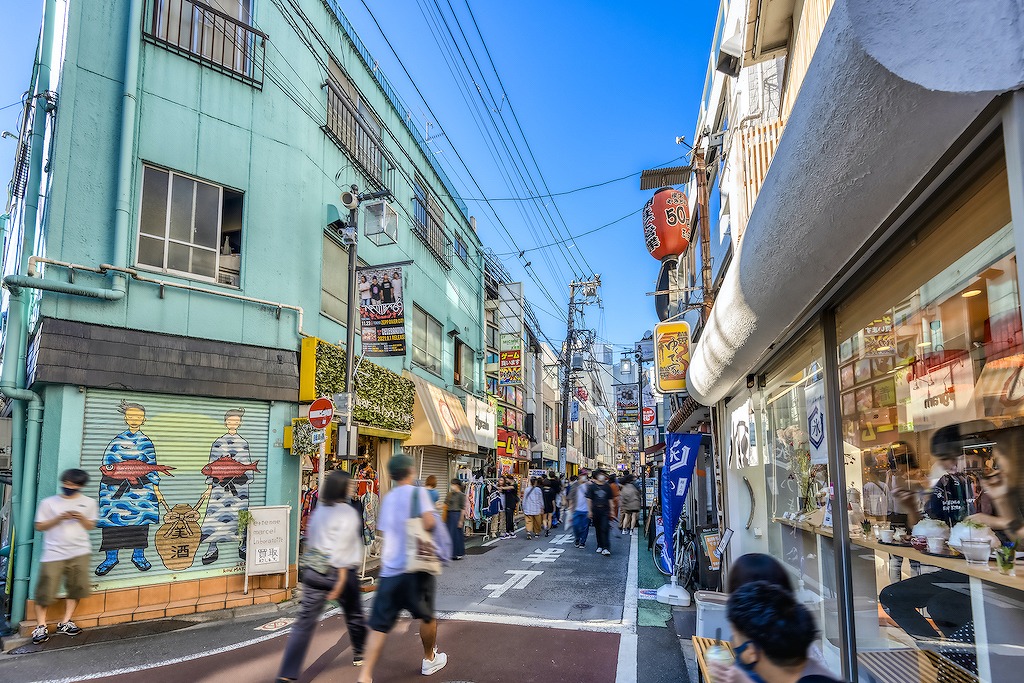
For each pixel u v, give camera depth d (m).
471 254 21.39
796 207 2.88
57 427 7.54
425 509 5.07
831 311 4.23
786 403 5.90
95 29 8.60
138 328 8.34
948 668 3.15
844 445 4.20
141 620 7.48
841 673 4.13
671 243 9.60
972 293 2.81
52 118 8.76
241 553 8.76
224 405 8.95
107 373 7.82
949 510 3.18
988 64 1.69
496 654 6.05
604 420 66.38
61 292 7.80
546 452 34.44
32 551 7.36
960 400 3.02
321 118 11.45
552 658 5.96
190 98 9.34
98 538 7.70
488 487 16.83
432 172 17.58
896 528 3.65
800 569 5.60
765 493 6.82
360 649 5.54
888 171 2.29
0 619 7.46
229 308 9.28
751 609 1.98
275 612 8.09
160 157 8.90
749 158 7.00
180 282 8.86
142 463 8.12
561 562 12.05
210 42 9.68
